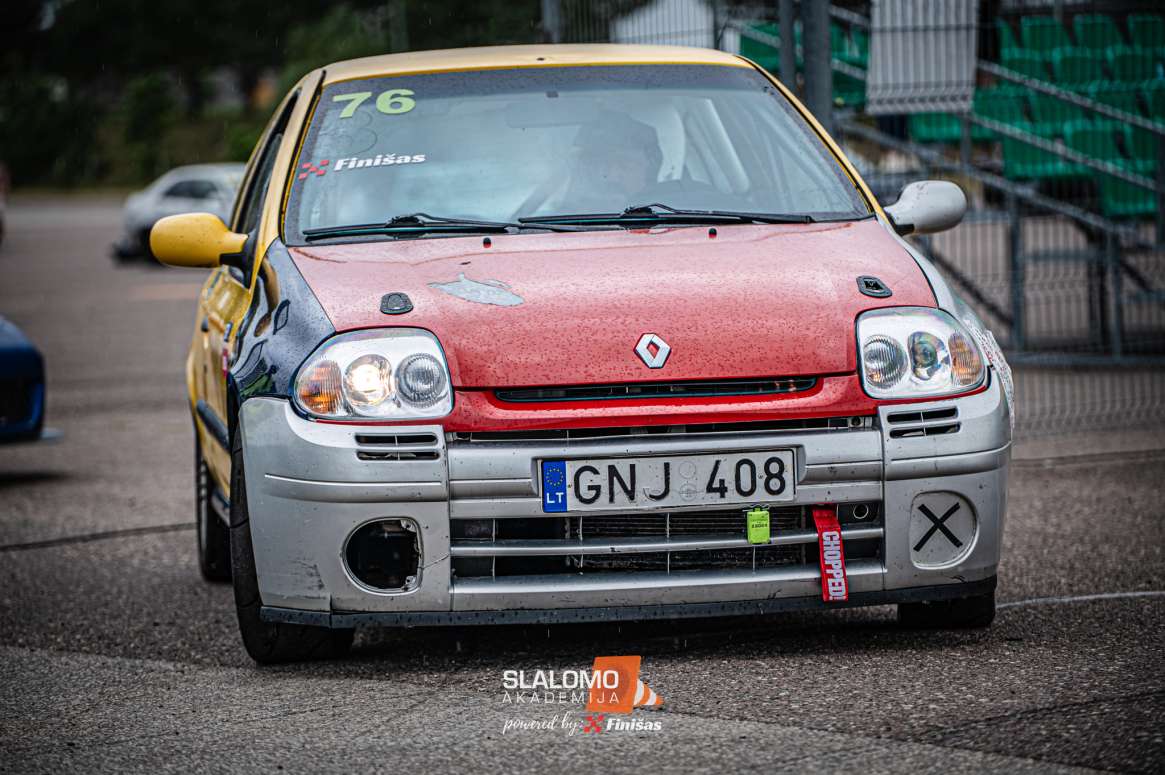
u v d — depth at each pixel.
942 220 7.45
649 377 5.68
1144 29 17.47
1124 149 17.23
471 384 5.69
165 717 5.67
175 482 12.26
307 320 6.01
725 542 5.72
